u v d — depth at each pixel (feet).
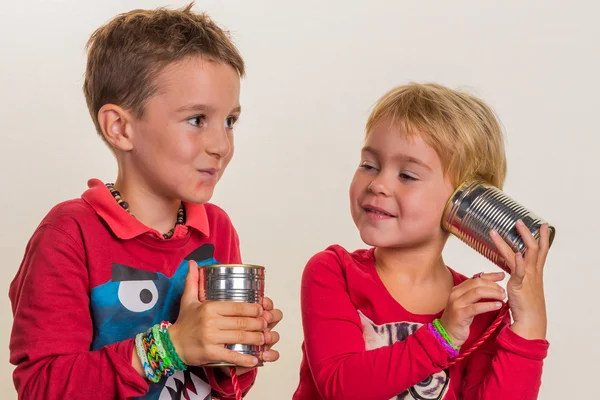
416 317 4.44
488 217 4.25
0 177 8.68
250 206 9.00
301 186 9.01
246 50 9.05
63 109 8.88
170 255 4.33
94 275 4.09
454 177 4.37
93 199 4.18
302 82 9.08
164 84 4.00
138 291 4.20
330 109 9.05
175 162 4.05
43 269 3.96
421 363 4.14
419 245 4.50
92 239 4.10
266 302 3.97
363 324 4.46
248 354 3.80
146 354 3.82
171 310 4.29
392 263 4.56
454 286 4.66
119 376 3.78
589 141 8.67
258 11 9.09
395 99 4.47
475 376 4.53
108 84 4.16
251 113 9.07
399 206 4.35
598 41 8.70
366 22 9.05
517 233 4.24
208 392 4.42
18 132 8.77
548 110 8.73
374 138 4.43
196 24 4.17
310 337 4.48
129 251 4.21
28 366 3.88
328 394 4.31
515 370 4.33
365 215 4.45
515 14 8.84
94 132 8.92
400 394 4.38
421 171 4.32
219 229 4.70
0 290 8.48
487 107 4.70
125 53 4.08
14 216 8.65
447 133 4.31
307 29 9.09
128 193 4.26
